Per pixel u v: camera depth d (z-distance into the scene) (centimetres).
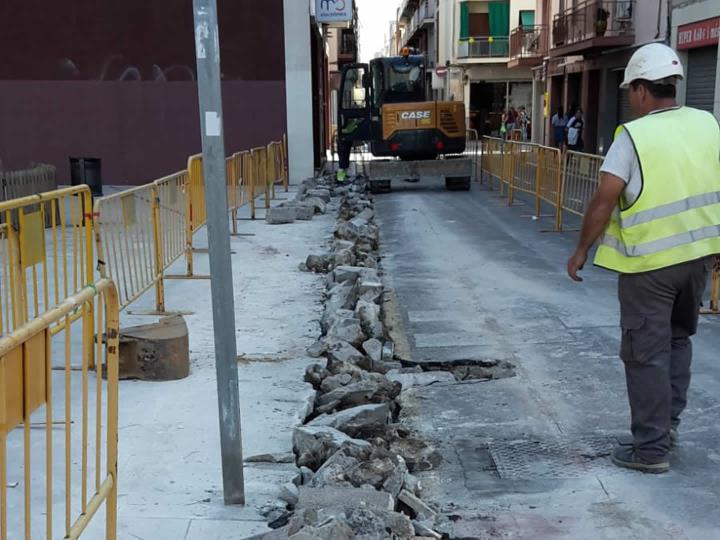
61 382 537
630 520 377
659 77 407
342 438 437
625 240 402
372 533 330
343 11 2139
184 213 888
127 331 571
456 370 615
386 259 1041
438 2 6206
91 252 590
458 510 393
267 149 1552
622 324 417
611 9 2462
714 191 402
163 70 1970
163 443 451
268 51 1978
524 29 4144
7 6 1939
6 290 523
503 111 5078
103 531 350
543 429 491
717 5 1575
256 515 369
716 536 362
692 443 459
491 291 848
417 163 1819
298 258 1034
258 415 497
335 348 620
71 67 1964
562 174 1241
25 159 1988
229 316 366
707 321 710
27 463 245
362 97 2075
